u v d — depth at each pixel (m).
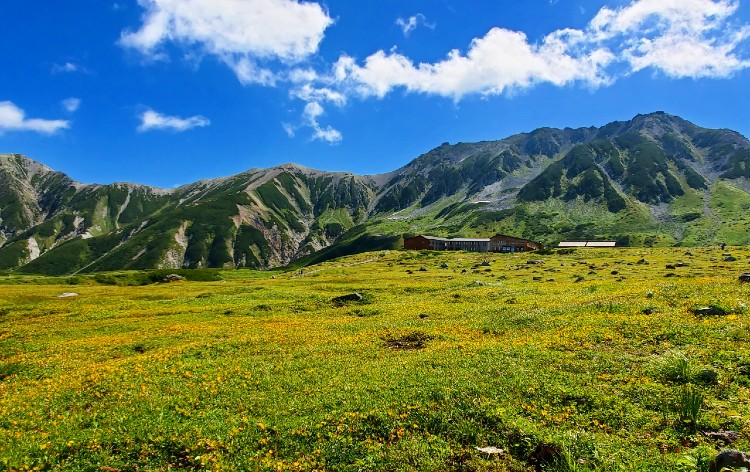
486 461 13.59
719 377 17.88
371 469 13.64
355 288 77.75
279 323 44.06
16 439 17.09
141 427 17.33
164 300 70.56
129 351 34.53
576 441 13.87
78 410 20.44
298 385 21.73
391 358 25.78
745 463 11.13
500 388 18.50
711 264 94.88
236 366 26.08
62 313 59.00
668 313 29.08
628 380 18.56
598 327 27.36
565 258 139.25
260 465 14.21
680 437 14.02
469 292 58.75
